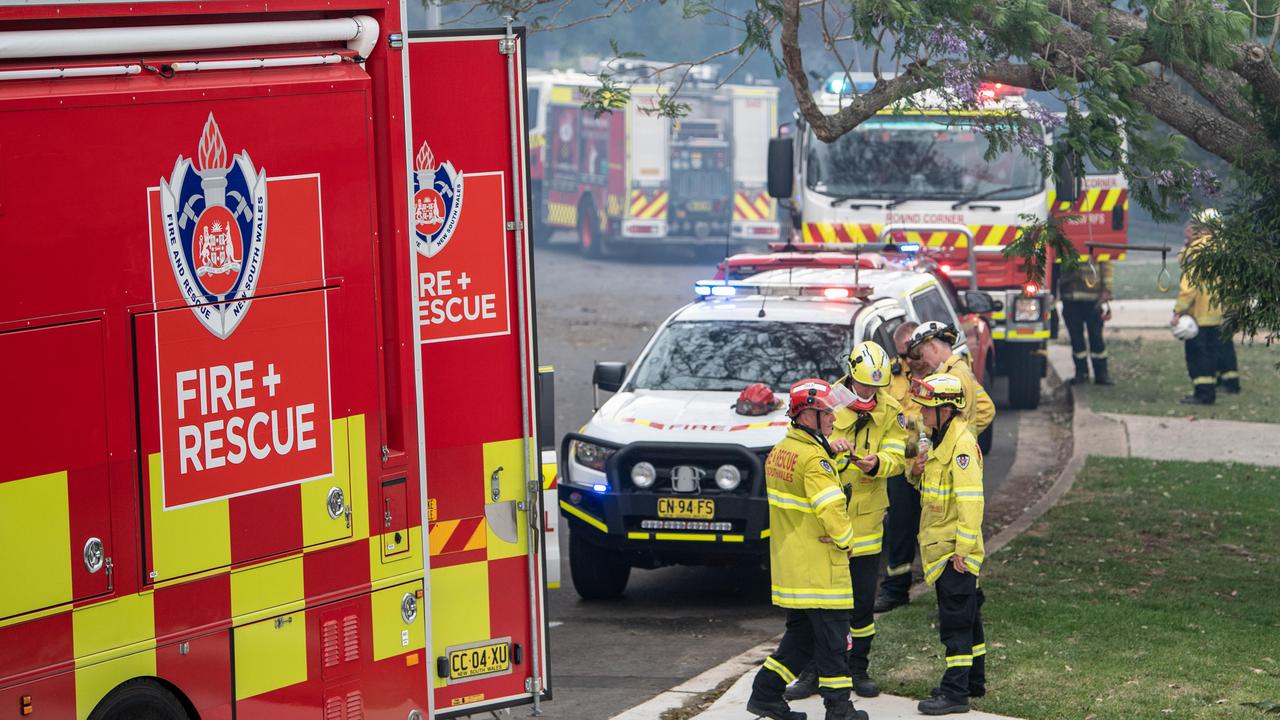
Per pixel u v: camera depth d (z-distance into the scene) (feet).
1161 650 72.95
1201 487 113.50
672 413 87.30
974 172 154.92
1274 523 102.06
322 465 48.60
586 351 199.82
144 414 43.65
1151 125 78.59
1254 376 170.60
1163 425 139.74
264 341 46.83
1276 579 87.66
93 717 42.68
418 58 54.70
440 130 55.21
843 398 65.26
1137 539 97.91
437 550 55.83
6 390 40.57
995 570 90.07
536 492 57.57
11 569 40.63
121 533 43.16
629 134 307.37
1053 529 100.94
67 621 42.01
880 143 156.46
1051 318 181.27
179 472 44.55
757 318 94.84
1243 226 79.66
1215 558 92.89
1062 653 72.54
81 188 42.19
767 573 95.20
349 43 49.34
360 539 49.85
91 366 42.42
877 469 65.16
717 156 310.65
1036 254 89.15
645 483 84.58
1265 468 120.67
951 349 79.56
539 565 57.77
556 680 73.26
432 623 55.77
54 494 41.63
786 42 80.79
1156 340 199.62
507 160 56.44
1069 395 163.84
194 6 44.96
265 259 46.80
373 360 50.11
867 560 66.85
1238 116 79.92
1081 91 78.95
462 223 55.83
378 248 50.14
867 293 97.45
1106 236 161.17
